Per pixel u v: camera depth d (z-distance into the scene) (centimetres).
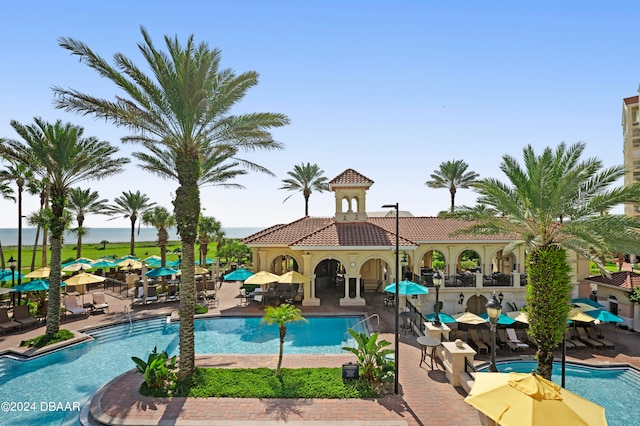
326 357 1564
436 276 1625
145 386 1232
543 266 1281
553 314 1264
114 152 2094
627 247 1241
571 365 1656
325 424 1016
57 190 1873
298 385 1241
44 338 1761
